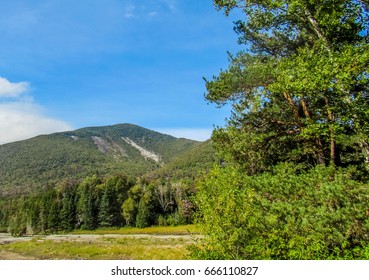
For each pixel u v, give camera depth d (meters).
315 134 12.37
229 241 9.24
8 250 35.22
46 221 101.25
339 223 8.70
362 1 12.61
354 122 11.41
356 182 9.76
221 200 9.34
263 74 14.12
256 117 15.48
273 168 12.84
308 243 8.73
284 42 15.98
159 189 108.25
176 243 39.09
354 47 11.32
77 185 128.88
